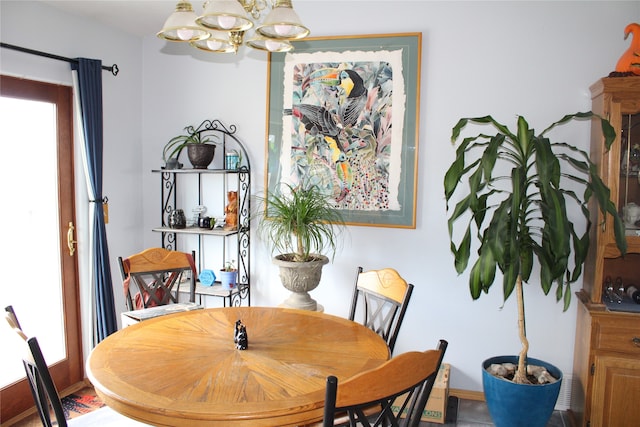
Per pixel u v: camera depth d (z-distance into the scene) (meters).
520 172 2.44
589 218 2.51
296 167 3.30
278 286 3.45
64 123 3.00
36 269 2.91
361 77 3.14
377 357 1.85
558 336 2.98
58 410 1.51
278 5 1.74
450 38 3.00
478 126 3.00
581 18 2.83
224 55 3.43
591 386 2.57
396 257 3.19
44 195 2.93
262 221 3.43
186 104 3.54
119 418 2.01
